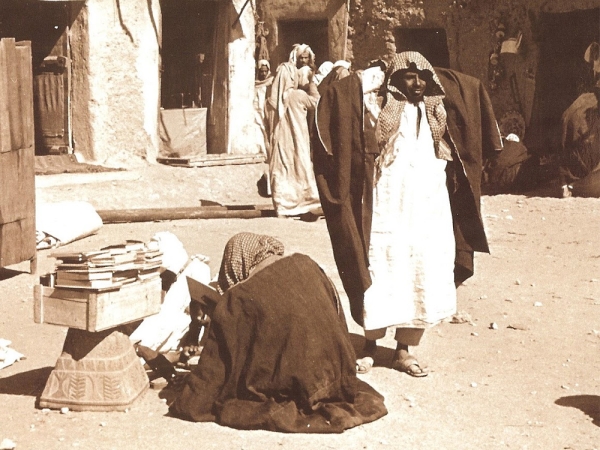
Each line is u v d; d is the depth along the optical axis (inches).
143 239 421.4
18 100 348.5
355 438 199.0
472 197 247.6
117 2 565.6
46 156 552.1
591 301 326.3
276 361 207.0
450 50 671.8
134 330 248.8
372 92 241.8
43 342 270.1
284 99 493.4
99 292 209.3
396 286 241.8
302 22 764.0
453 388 235.3
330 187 239.9
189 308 247.9
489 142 251.0
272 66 751.7
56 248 404.2
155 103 596.7
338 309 223.3
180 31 643.5
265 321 207.8
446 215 245.8
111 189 530.3
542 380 243.3
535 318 304.3
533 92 626.5
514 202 545.6
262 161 639.1
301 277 214.4
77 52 558.3
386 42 702.5
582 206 526.0
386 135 239.8
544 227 467.2
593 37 625.3
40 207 418.9
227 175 600.7
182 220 475.8
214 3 637.9
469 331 288.7
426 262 241.8
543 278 360.2
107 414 211.8
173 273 262.8
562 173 586.9
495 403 225.1
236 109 643.5
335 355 210.5
